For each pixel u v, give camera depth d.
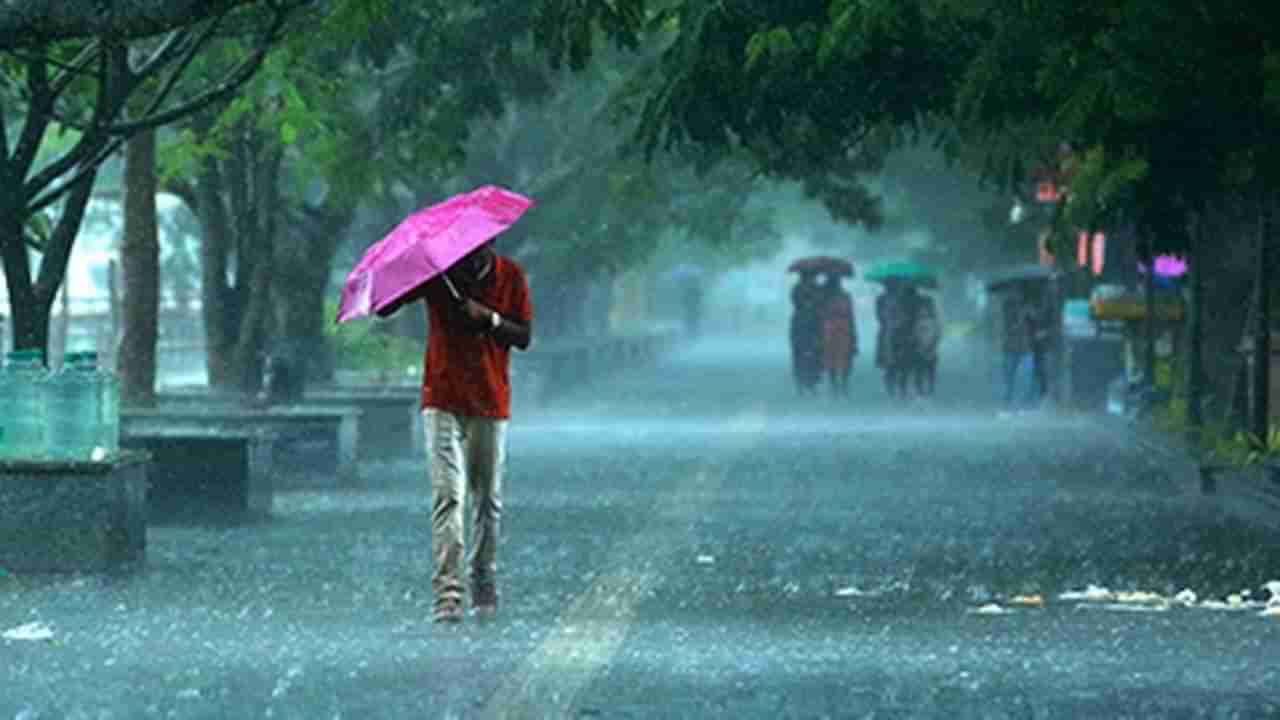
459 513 28.25
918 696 21.89
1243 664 24.06
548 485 52.94
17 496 33.91
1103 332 90.19
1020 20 46.75
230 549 38.03
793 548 38.16
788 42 47.56
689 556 36.69
